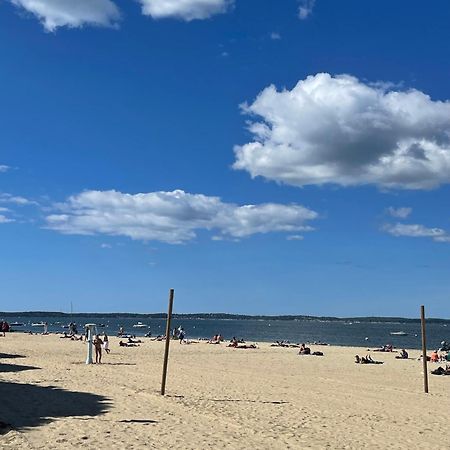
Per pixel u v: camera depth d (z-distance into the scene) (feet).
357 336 397.80
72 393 54.34
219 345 172.65
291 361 115.34
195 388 62.64
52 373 72.79
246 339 303.89
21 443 32.68
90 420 40.91
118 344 167.22
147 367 87.20
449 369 93.71
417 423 46.01
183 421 42.14
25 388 57.00
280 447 35.29
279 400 56.39
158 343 175.22
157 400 51.70
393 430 42.70
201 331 440.86
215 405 50.75
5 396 50.98
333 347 191.52
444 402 58.65
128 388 59.31
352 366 106.22
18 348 126.21
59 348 132.46
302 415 47.78
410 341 340.80
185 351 137.08
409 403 57.41
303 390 65.57
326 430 41.63
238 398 56.34
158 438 35.88
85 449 32.01
